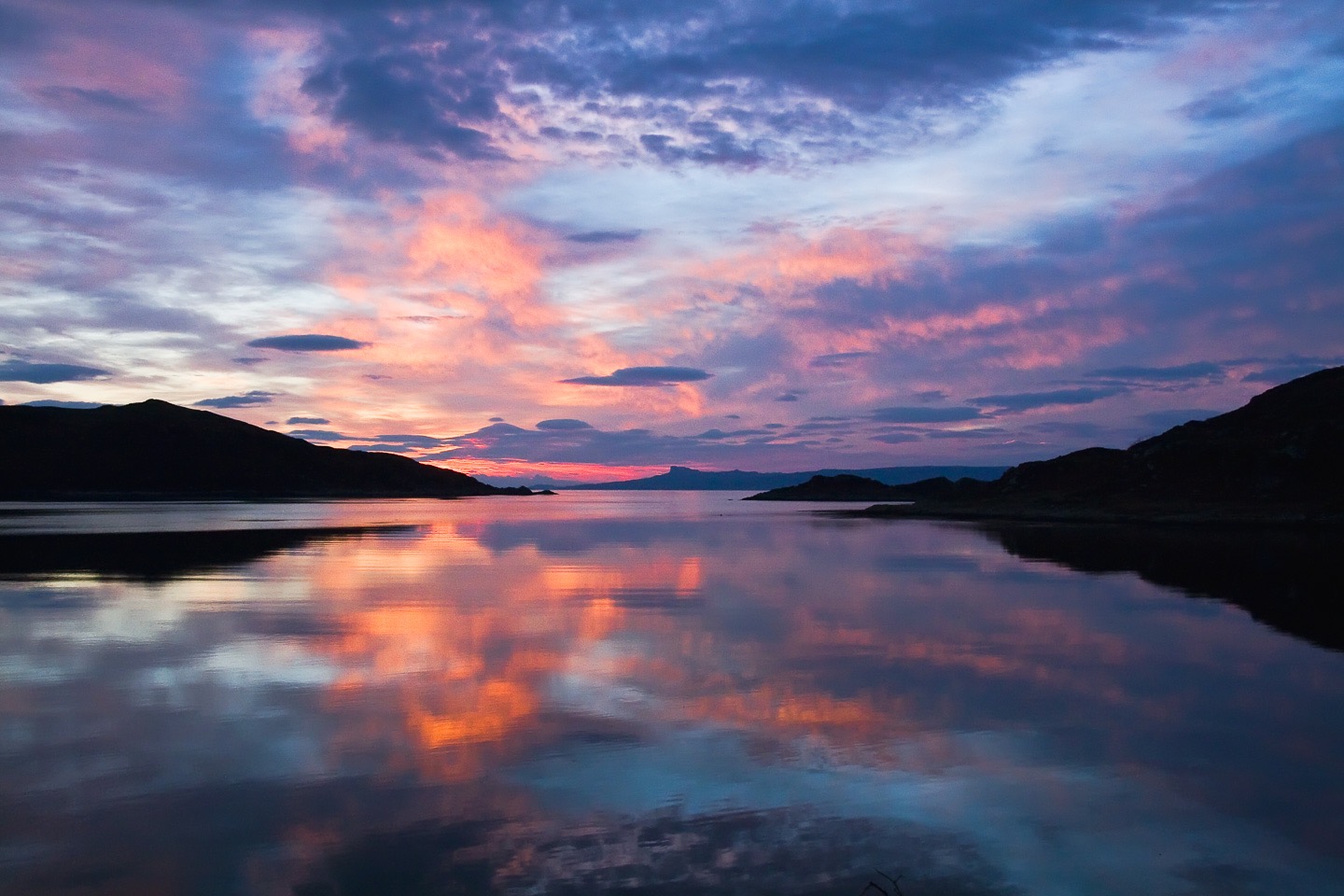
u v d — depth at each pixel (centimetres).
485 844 624
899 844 628
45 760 798
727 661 1220
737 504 11512
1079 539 3538
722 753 820
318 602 1795
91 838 630
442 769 776
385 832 644
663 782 746
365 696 1022
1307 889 563
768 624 1529
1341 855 613
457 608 1725
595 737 868
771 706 984
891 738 866
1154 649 1305
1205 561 2552
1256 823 665
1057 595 1881
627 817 673
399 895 548
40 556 2780
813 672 1150
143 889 554
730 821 666
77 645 1322
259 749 831
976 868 591
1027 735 878
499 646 1327
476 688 1064
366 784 739
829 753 821
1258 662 1212
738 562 2734
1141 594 1897
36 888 555
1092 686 1075
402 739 860
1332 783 746
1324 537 3419
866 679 1109
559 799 708
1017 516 5444
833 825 661
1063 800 711
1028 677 1123
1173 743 852
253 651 1284
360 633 1434
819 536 4059
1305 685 1079
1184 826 659
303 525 5000
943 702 1001
